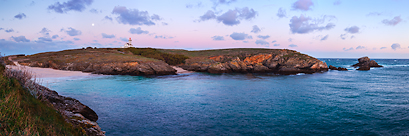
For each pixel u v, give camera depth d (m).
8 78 7.64
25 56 68.25
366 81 40.81
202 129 14.53
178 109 19.19
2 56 9.98
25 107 6.22
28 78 9.67
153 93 26.39
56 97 10.38
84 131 8.16
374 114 17.95
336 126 15.27
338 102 22.28
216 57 84.38
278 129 14.66
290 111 18.88
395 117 17.12
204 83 37.16
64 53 72.00
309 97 24.80
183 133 13.81
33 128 5.35
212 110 19.02
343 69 70.38
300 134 13.88
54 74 42.91
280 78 46.91
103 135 9.30
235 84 36.03
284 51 85.25
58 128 6.55
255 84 36.22
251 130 14.44
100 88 29.08
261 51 88.62
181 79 43.62
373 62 90.56
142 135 13.34
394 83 37.62
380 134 13.84
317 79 44.72
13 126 5.14
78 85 31.23
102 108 18.94
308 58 71.38
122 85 32.50
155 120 16.14
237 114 17.91
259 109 19.45
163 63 57.84
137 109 18.92
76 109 10.38
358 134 13.90
